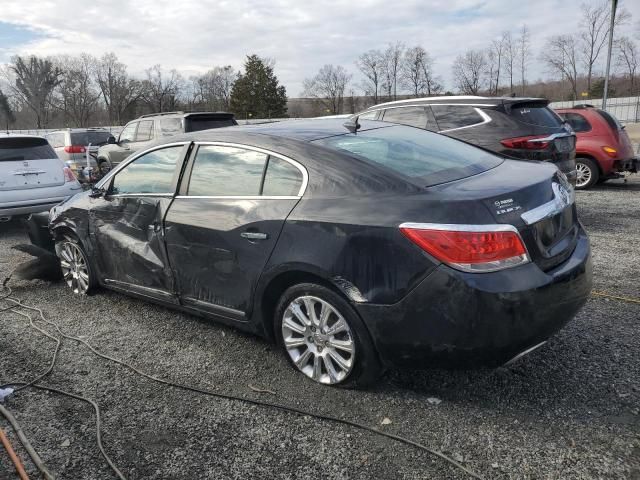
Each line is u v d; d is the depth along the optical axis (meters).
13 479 2.66
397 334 2.92
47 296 5.31
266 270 3.38
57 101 71.38
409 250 2.82
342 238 3.03
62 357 3.96
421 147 3.77
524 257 2.82
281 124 4.16
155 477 2.66
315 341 3.35
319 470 2.66
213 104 74.25
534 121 7.38
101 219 4.68
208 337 4.20
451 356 2.84
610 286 4.89
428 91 60.50
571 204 3.44
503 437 2.82
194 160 3.99
